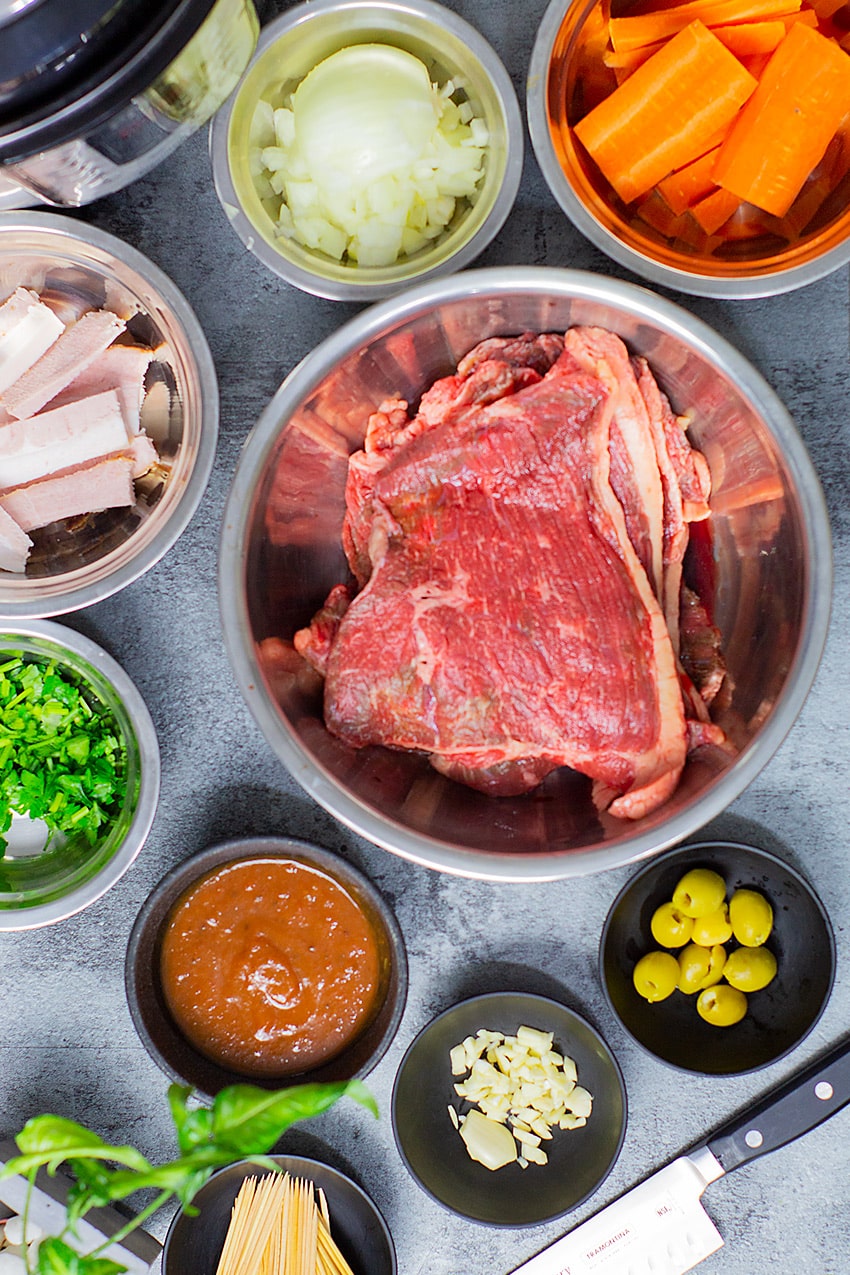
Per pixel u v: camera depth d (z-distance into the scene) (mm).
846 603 771
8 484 736
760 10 689
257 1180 776
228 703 782
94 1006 790
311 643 727
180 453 744
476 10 758
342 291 727
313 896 761
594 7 705
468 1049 776
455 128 735
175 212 765
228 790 783
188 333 737
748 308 765
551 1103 770
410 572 705
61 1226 764
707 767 702
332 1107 792
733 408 700
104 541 760
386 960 761
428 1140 787
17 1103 791
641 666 695
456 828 701
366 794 696
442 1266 802
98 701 770
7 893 760
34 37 573
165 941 760
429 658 696
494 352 722
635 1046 791
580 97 728
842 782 778
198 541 778
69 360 729
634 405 702
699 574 751
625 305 686
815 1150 799
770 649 708
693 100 689
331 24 719
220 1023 762
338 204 727
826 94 681
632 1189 794
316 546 747
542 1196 783
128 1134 792
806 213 725
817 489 683
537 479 698
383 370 715
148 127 652
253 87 722
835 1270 799
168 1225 799
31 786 745
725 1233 804
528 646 693
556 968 789
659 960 763
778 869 761
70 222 733
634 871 778
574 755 703
